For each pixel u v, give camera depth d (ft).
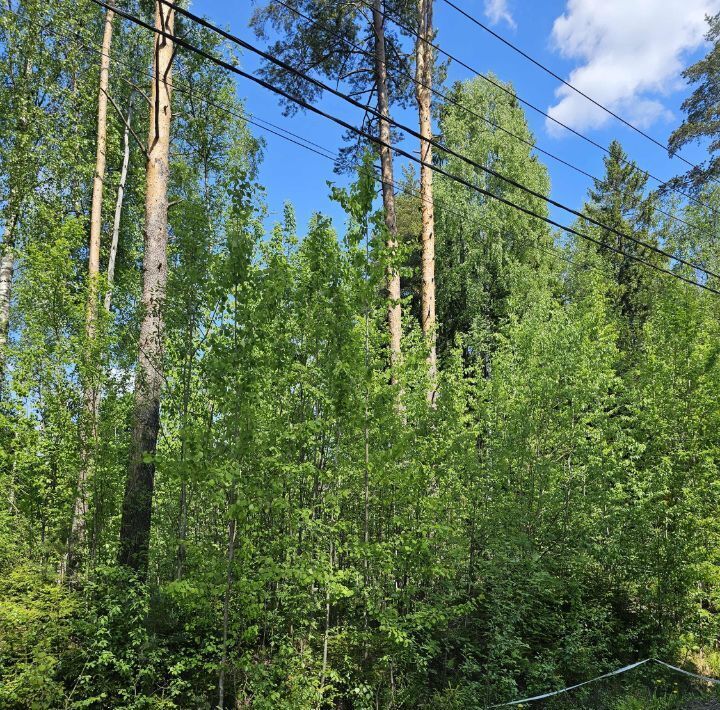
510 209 66.33
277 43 44.16
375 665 24.94
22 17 40.11
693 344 36.63
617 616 34.58
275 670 21.58
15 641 20.12
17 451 26.55
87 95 44.04
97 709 20.67
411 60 46.50
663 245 77.10
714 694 29.68
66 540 26.45
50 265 27.04
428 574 25.12
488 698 24.32
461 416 31.22
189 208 23.77
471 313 66.23
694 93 53.67
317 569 20.45
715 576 33.30
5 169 38.81
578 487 33.32
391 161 43.09
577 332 34.42
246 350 19.67
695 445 35.29
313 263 22.98
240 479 19.04
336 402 22.18
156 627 22.91
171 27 29.63
